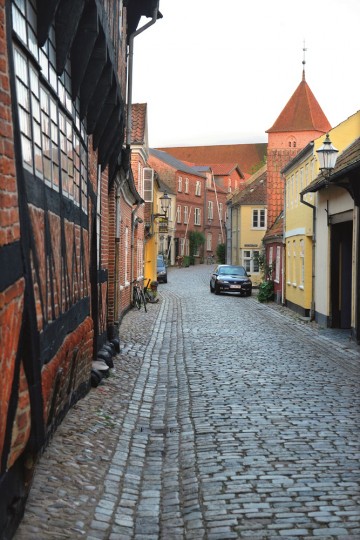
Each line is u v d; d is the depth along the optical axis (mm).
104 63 9219
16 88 4852
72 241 8469
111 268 15867
